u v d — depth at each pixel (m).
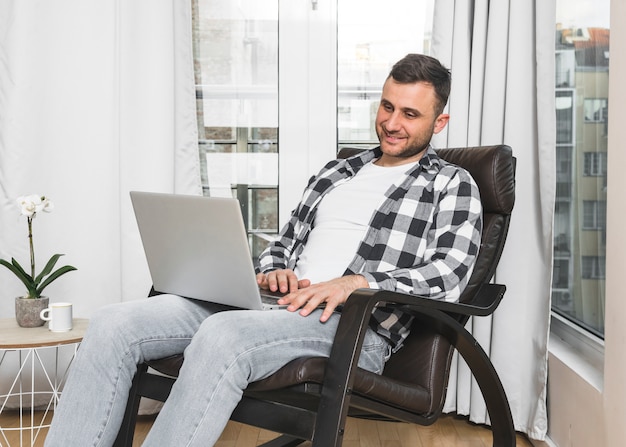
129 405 1.89
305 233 2.20
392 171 2.14
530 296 2.54
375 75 2.96
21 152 2.79
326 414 1.57
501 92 2.56
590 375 2.14
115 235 2.84
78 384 1.74
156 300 1.91
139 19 2.74
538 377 2.49
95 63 2.81
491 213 2.07
